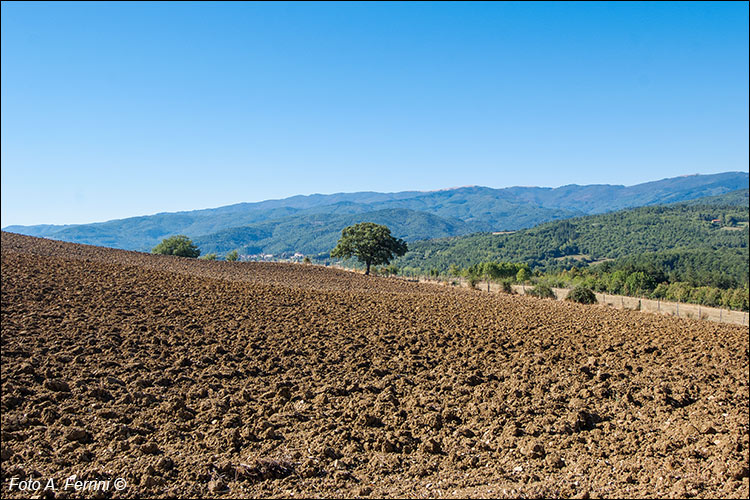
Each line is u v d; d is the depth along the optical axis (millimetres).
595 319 20031
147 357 11273
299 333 14477
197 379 10398
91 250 32562
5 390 8750
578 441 8531
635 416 9688
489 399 10297
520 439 8477
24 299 14570
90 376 9875
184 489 6395
